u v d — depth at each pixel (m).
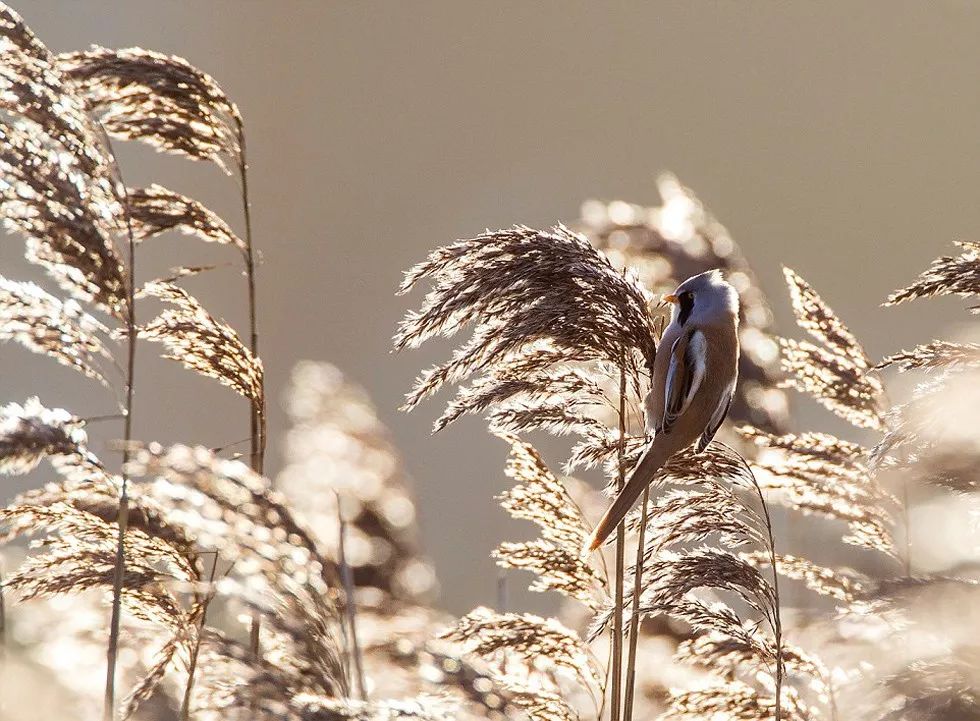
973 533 8.89
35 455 7.11
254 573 6.50
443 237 113.69
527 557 8.93
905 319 35.84
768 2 114.00
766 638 8.38
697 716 8.74
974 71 101.75
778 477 10.31
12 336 7.60
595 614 8.84
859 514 9.98
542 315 7.86
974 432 8.07
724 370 7.93
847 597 9.60
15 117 7.75
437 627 9.42
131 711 7.52
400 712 5.96
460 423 37.16
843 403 10.45
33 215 7.68
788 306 13.63
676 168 109.88
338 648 6.50
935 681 8.06
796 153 102.44
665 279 13.35
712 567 7.90
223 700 5.98
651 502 8.41
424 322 7.82
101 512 7.94
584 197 115.50
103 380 7.81
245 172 9.25
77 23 98.44
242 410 58.69
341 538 7.03
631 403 8.88
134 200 8.97
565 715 8.16
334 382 13.63
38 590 7.82
